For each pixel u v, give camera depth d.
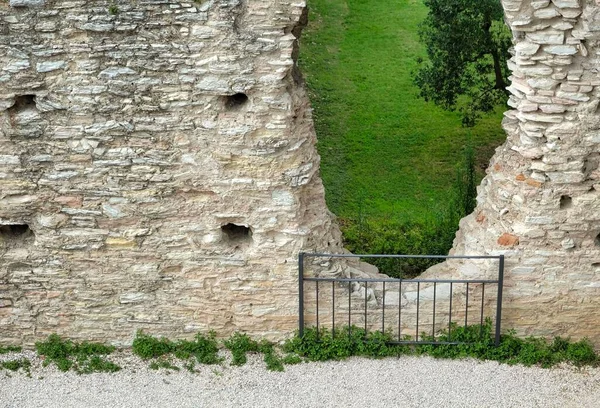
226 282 10.70
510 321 10.88
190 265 10.63
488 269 10.62
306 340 10.88
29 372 10.64
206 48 9.62
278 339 11.02
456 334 10.87
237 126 9.93
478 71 17.16
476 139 18.33
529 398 10.18
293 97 10.04
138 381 10.49
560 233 10.35
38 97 9.85
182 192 10.30
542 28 9.46
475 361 10.75
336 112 19.52
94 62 9.71
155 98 9.84
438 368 10.64
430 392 10.27
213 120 9.96
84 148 10.05
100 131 9.96
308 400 10.17
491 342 10.82
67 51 9.66
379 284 11.16
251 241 10.70
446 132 18.67
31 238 10.73
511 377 10.49
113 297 10.82
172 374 10.61
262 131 9.98
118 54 9.66
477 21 16.34
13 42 9.61
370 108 19.69
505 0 9.47
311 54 22.17
